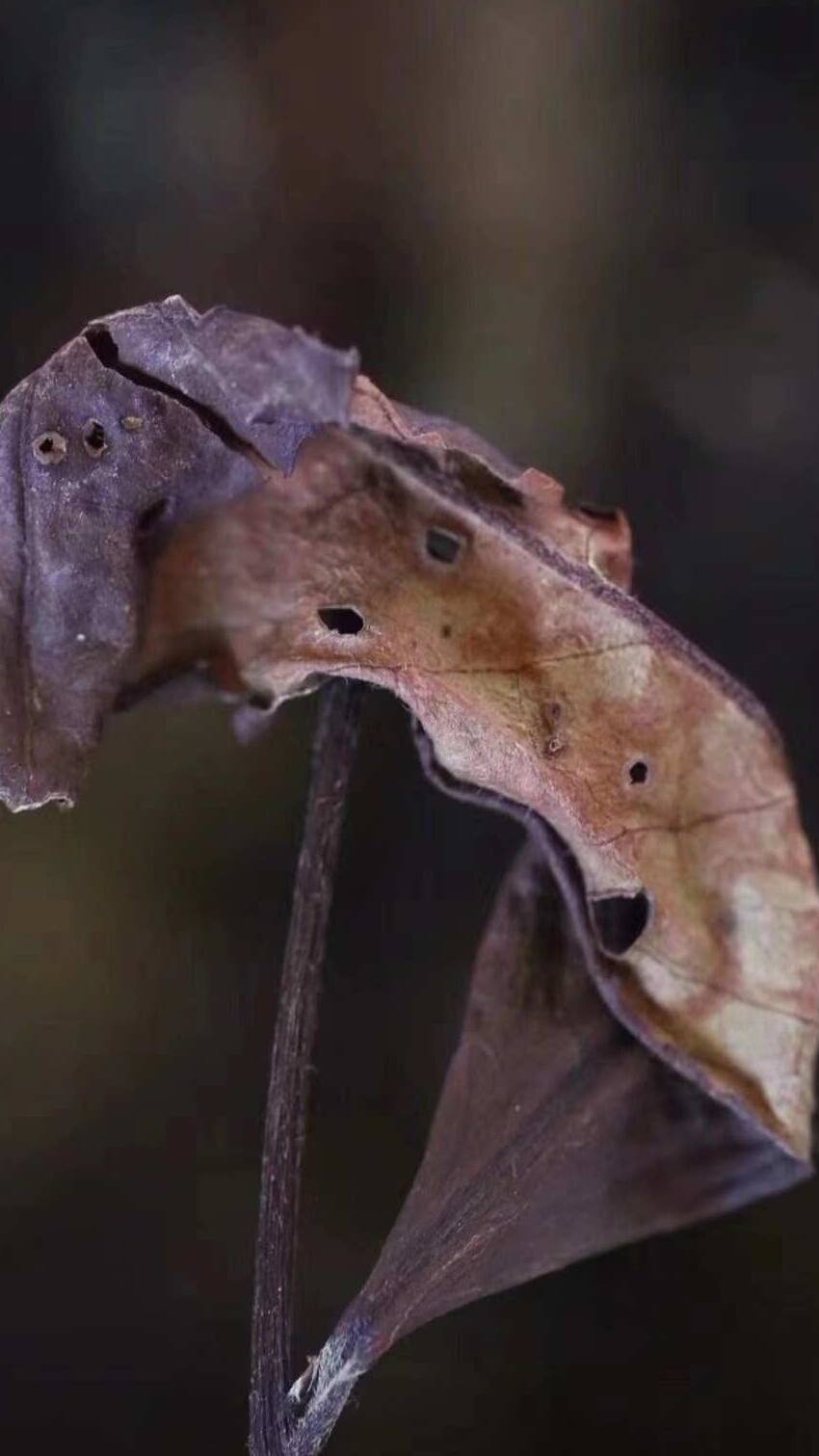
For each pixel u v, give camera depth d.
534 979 0.18
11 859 0.22
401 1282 0.18
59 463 0.17
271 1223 0.18
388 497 0.18
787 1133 0.18
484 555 0.18
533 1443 0.22
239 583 0.18
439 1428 0.22
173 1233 0.22
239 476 0.17
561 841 0.17
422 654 0.17
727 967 0.18
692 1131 0.18
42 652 0.17
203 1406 0.22
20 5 0.22
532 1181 0.18
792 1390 0.22
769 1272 0.22
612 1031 0.18
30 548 0.17
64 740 0.17
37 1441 0.22
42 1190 0.22
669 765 0.18
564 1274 0.22
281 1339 0.18
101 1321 0.22
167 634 0.18
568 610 0.17
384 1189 0.22
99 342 0.17
